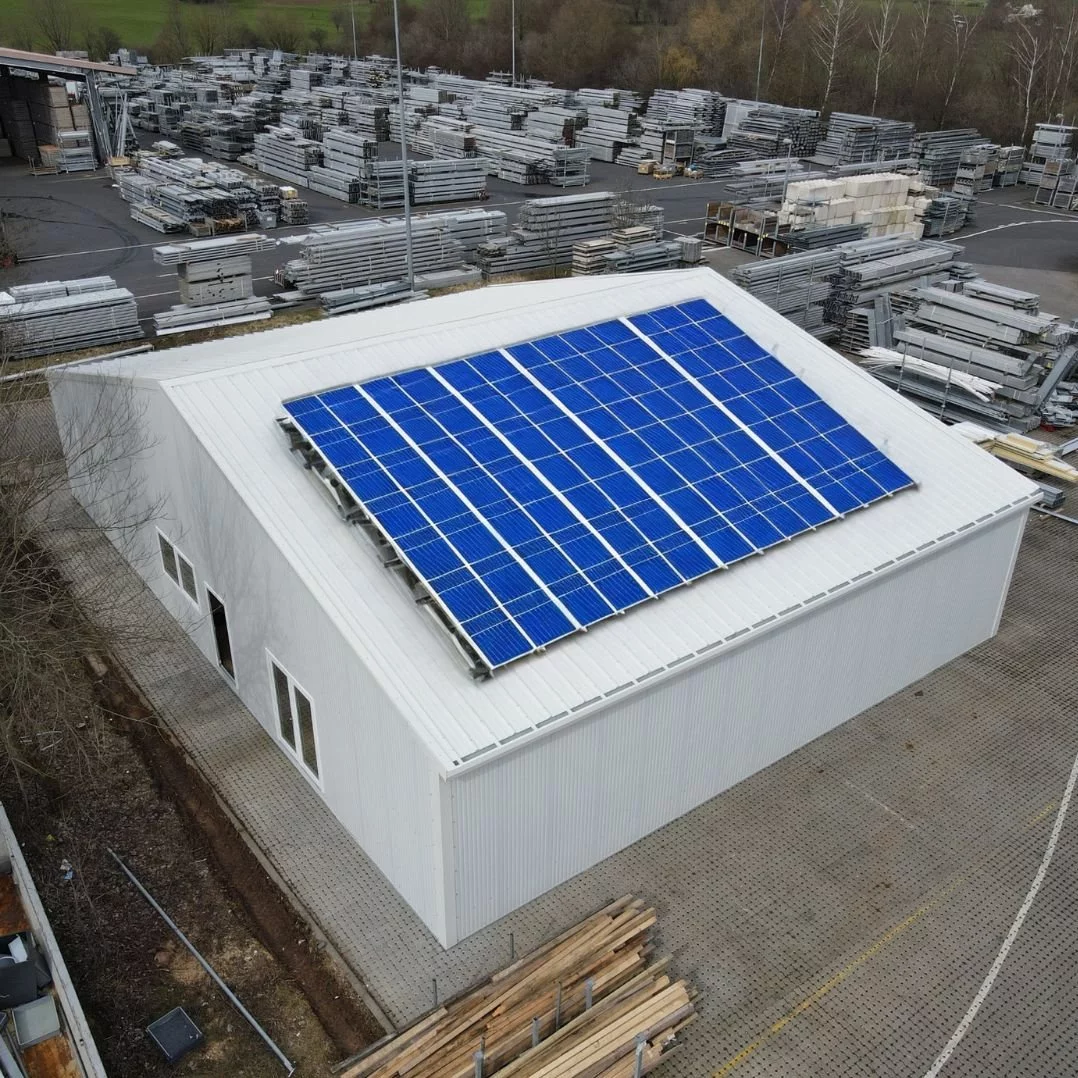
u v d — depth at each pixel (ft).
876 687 64.95
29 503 66.13
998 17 312.50
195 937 49.11
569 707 46.34
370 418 58.23
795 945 48.83
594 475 58.54
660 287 77.92
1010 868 53.47
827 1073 42.93
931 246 138.72
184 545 64.69
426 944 48.34
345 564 50.70
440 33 341.82
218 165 187.73
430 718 44.14
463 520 53.31
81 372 73.31
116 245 156.66
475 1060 40.75
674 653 50.39
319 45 354.74
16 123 214.07
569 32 305.94
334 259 134.92
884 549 59.93
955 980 47.21
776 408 67.87
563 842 50.52
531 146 211.61
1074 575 80.84
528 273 151.53
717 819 56.34
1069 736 63.10
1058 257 168.45
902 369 105.91
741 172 210.59
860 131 216.95
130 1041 44.11
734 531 57.93
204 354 74.28
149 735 61.87
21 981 44.21
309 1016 45.32
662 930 49.42
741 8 308.19
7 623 57.88
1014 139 243.40
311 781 57.62
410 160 215.51
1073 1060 43.70
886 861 53.72
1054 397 106.93
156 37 352.28
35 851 53.78
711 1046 43.93
